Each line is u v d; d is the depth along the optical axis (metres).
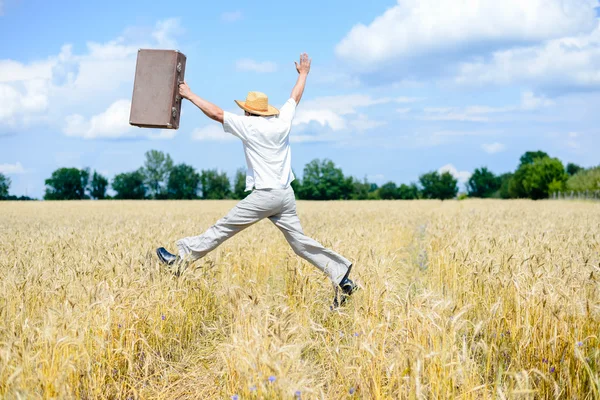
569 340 3.53
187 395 3.70
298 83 5.79
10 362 3.00
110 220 16.27
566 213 17.89
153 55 5.11
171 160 98.38
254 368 2.79
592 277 4.21
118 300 4.00
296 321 4.20
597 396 3.05
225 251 6.50
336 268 5.35
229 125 5.11
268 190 5.19
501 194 103.94
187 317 4.83
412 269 8.39
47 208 32.75
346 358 3.67
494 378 3.68
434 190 102.06
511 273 4.81
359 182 102.88
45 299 4.20
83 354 3.26
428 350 3.15
